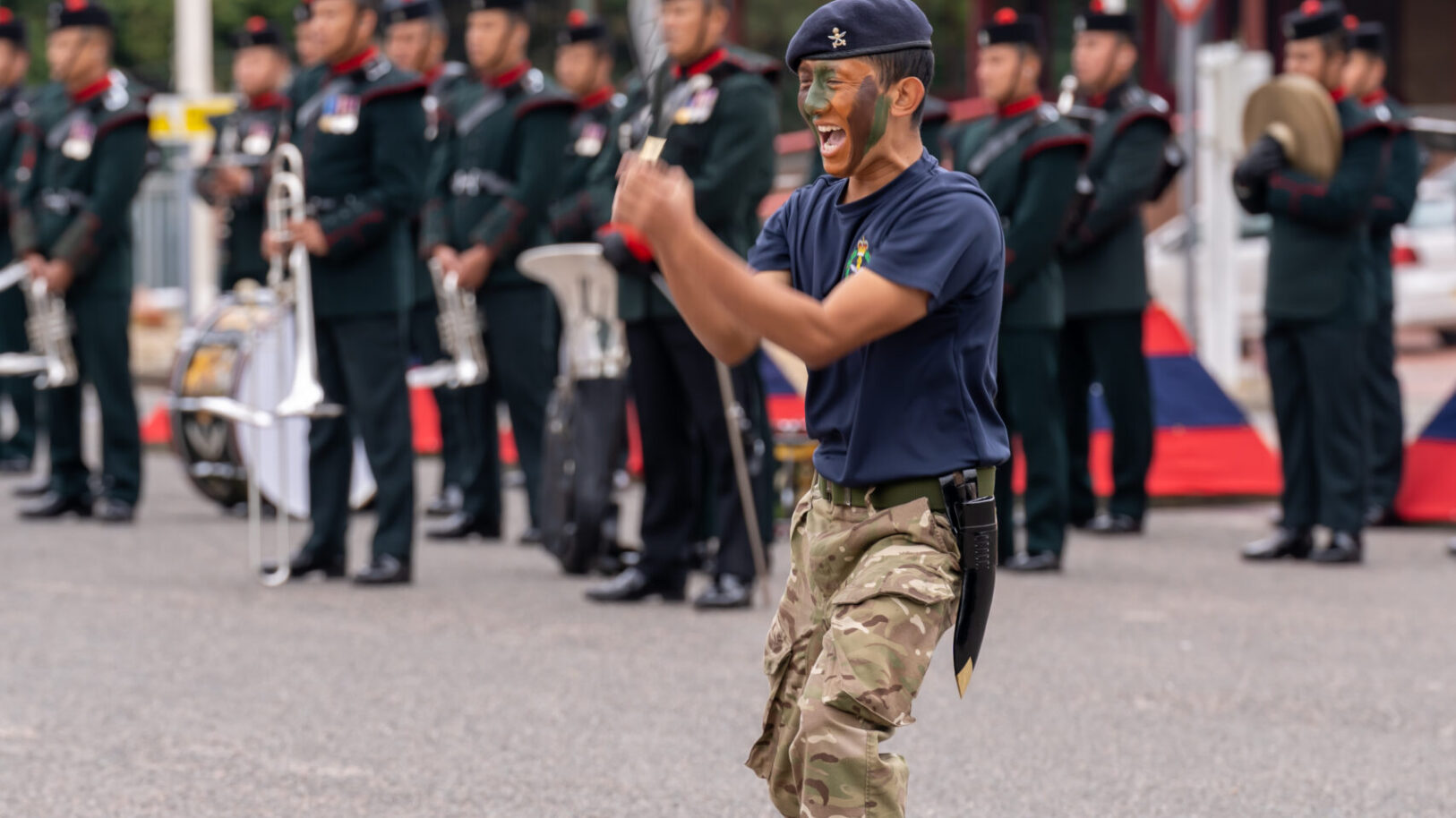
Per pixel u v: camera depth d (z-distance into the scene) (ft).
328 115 82.94
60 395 107.86
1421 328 204.54
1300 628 75.97
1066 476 91.86
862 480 34.81
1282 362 94.48
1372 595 84.02
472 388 101.24
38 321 104.47
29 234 104.83
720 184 74.74
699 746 56.65
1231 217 149.79
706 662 68.23
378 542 85.35
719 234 75.66
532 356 99.50
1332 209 90.74
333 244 82.12
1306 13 93.20
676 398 79.05
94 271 104.37
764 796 51.57
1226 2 249.34
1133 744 57.77
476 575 88.38
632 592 80.64
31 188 105.29
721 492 78.64
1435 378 179.32
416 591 83.46
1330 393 92.84
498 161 98.07
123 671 66.33
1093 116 102.37
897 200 34.37
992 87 90.17
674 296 32.76
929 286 33.30
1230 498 117.39
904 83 34.24
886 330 33.35
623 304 77.56
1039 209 88.43
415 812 49.78
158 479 129.29
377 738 57.31
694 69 76.13
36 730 58.08
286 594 82.17
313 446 85.97
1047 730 59.36
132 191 103.86
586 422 81.15
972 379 34.86
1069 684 65.77
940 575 34.19
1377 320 107.45
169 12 306.14
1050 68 251.19
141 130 104.22
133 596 81.25
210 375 100.89
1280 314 93.45
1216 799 51.93
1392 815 50.57
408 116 83.05
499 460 102.27
